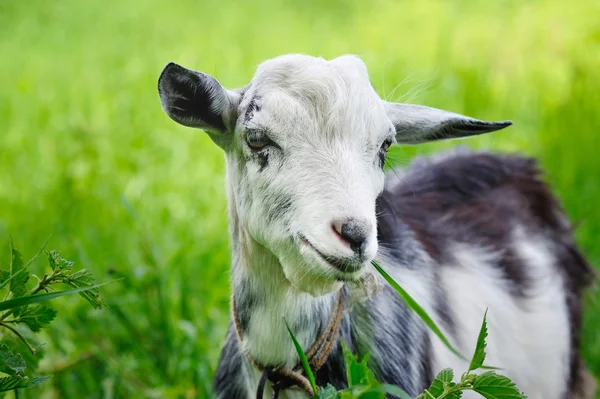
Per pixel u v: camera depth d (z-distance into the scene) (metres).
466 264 5.73
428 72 12.76
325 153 4.18
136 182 9.59
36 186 9.77
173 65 4.36
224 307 7.13
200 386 6.21
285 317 4.53
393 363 4.85
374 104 4.35
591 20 13.35
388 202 5.20
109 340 6.69
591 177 9.59
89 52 15.56
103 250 8.11
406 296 4.03
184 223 8.69
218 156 10.23
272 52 14.63
